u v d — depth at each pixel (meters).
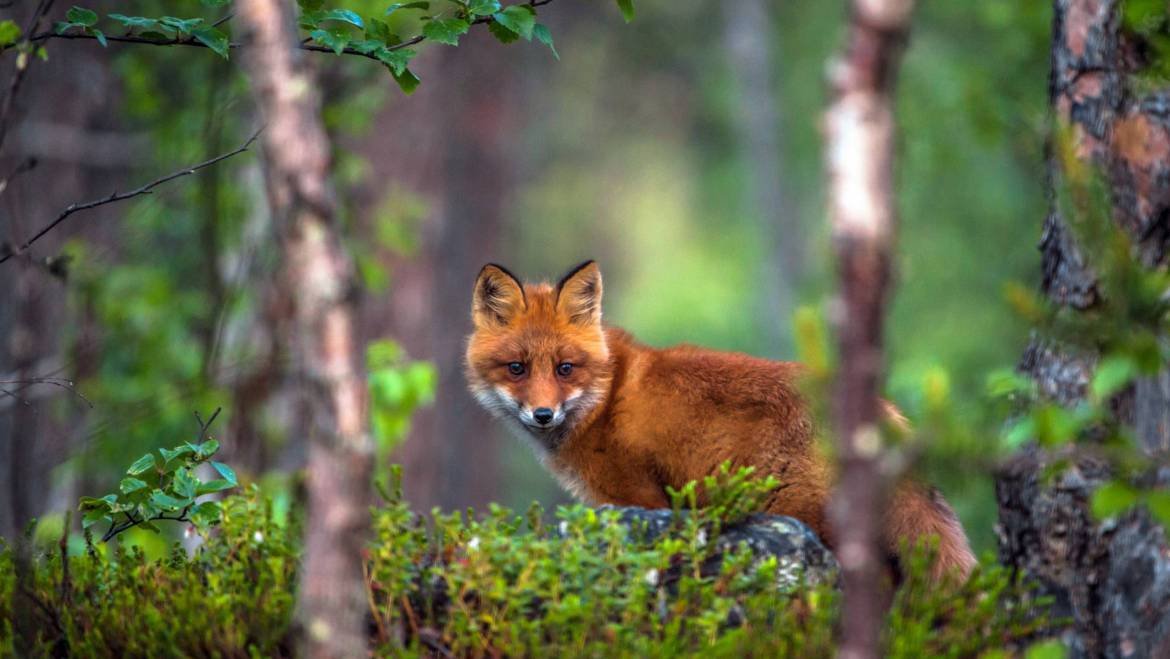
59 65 21.09
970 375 25.78
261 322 18.41
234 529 8.69
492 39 36.25
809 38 44.91
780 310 43.62
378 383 15.92
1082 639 8.16
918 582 8.02
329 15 9.25
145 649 7.73
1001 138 20.73
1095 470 8.09
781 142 45.84
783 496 10.12
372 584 8.09
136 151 20.72
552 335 12.22
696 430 10.84
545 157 52.56
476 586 7.82
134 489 8.80
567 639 7.63
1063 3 8.59
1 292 16.69
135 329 18.80
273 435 17.77
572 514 8.26
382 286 19.91
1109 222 6.94
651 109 51.78
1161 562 7.75
